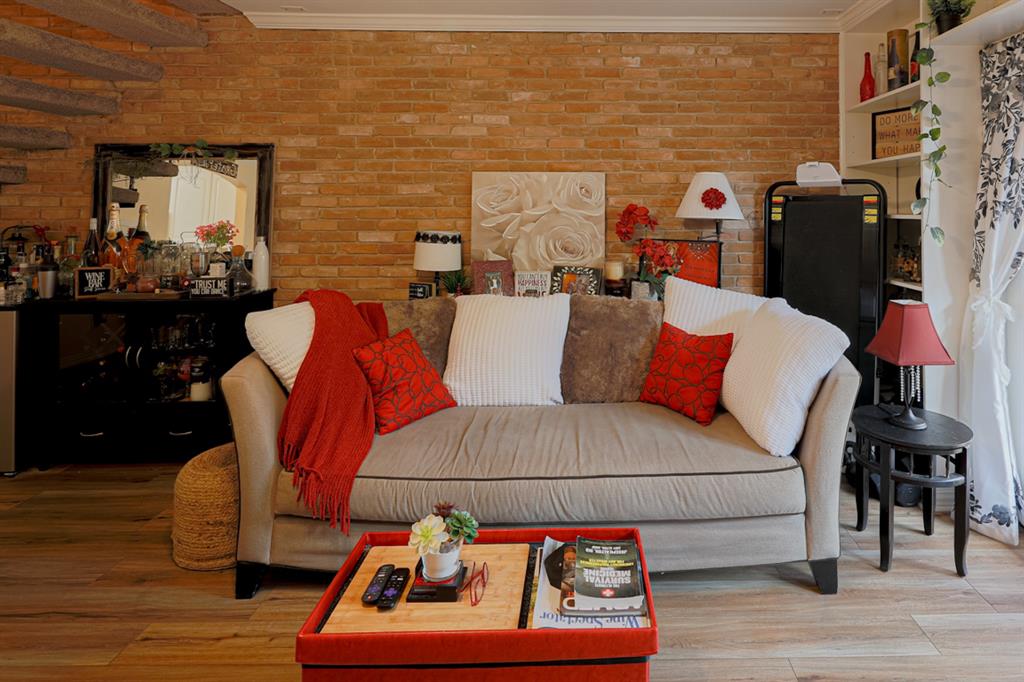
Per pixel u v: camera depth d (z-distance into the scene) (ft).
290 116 13.74
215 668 6.61
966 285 10.25
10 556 8.97
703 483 7.66
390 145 13.75
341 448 8.10
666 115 13.62
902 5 11.87
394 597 5.43
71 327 12.34
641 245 12.99
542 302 10.69
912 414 8.80
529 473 7.75
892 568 8.50
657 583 8.22
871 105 12.91
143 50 13.69
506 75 13.61
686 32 13.48
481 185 13.66
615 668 4.93
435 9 13.00
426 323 10.75
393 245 13.89
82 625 7.36
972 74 10.00
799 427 7.97
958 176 10.15
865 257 12.34
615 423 8.96
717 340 9.50
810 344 8.00
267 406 8.07
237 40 13.65
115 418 12.48
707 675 6.42
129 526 9.96
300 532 7.91
